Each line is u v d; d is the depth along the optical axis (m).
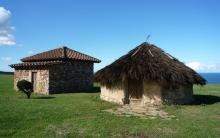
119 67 19.72
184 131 11.17
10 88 31.64
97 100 21.12
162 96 18.92
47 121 12.57
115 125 12.02
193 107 17.95
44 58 29.61
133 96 20.02
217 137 10.39
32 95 24.78
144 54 20.09
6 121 12.38
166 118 13.99
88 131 10.95
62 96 23.83
